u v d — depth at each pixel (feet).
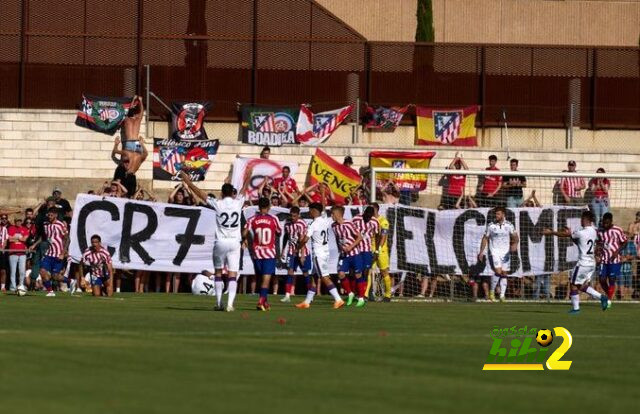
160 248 248.52
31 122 278.87
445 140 298.56
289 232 217.36
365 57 301.84
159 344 122.52
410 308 206.49
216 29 297.53
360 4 373.61
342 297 236.43
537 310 207.72
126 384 93.04
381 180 272.31
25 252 240.53
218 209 179.01
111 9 294.05
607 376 107.96
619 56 309.42
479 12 378.12
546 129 305.94
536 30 380.58
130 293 243.81
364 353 119.65
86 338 127.13
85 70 291.99
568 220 251.19
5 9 290.97
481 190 267.18
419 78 303.07
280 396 89.35
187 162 279.49
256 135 289.53
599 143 308.40
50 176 278.87
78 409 80.59
